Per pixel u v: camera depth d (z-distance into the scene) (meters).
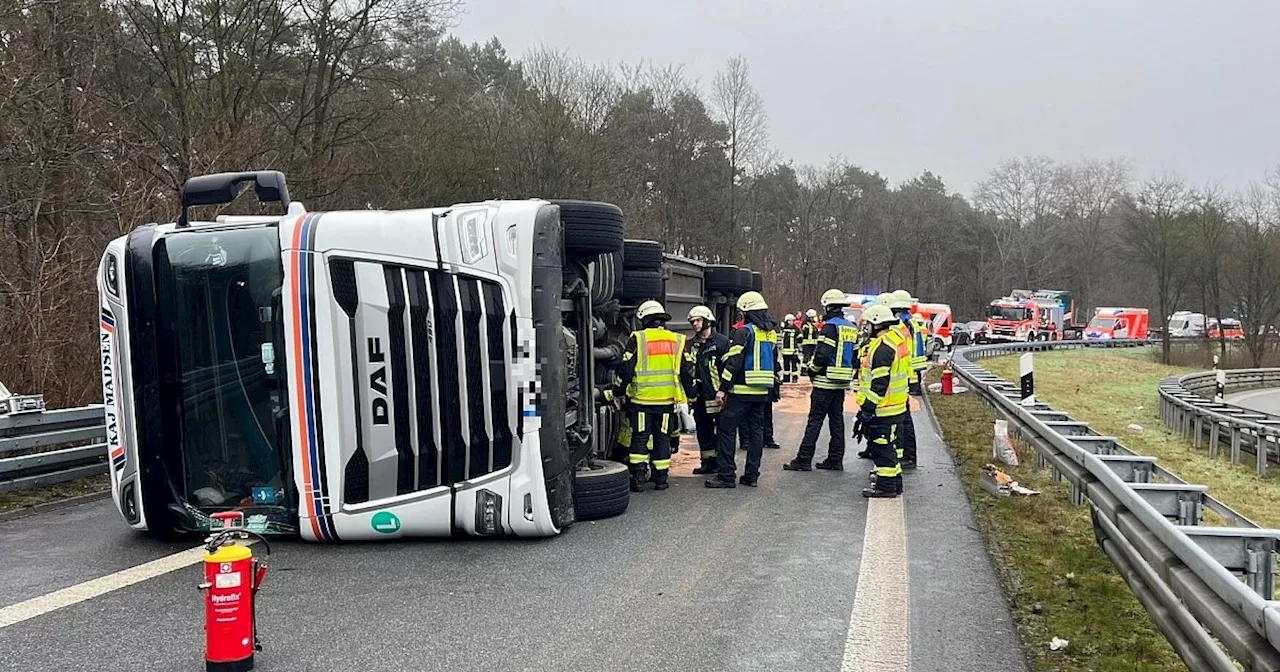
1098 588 5.75
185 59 19.19
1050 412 9.98
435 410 6.55
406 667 4.39
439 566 6.17
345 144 23.36
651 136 44.75
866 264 70.12
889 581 5.89
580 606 5.34
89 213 13.52
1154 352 43.22
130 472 6.63
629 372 9.02
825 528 7.39
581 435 7.72
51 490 8.49
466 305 6.57
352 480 6.48
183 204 6.81
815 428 10.27
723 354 9.77
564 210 7.77
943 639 4.84
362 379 6.46
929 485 9.35
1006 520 7.70
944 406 17.31
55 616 5.08
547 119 29.50
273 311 6.48
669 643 4.75
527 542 6.86
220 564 4.21
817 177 63.72
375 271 6.45
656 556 6.48
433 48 34.56
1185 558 3.98
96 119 14.19
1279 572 5.22
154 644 4.66
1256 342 37.62
